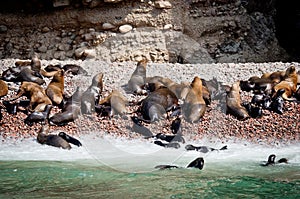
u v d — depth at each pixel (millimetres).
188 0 39125
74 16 39250
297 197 12914
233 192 13328
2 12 40688
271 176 15008
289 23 44219
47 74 28984
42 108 22781
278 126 21641
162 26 38500
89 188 13703
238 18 40188
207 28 39500
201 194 13172
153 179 14578
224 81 28047
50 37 39875
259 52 41156
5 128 21422
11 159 17156
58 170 15594
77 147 18875
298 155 18047
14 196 12992
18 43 40188
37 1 39906
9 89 26141
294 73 25734
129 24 38375
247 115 22375
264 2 43062
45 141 19375
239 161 17016
